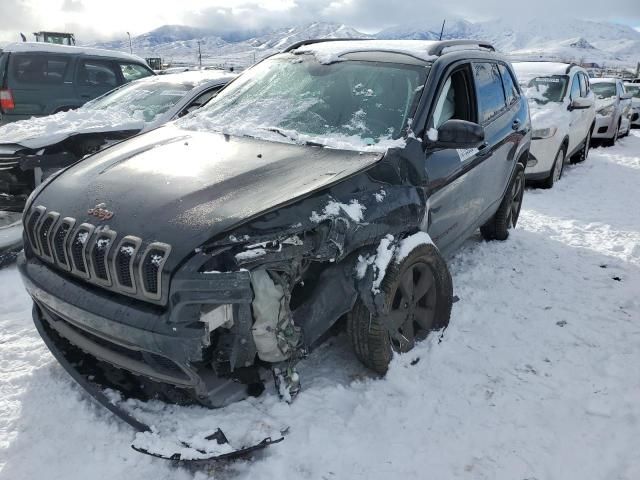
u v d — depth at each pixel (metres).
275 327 2.34
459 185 3.55
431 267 3.06
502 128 4.39
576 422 2.64
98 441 2.39
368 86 3.40
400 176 2.87
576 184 8.49
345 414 2.59
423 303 3.17
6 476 2.21
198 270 2.05
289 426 2.44
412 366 2.96
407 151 2.96
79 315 2.26
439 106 3.38
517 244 5.26
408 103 3.25
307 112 3.35
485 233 5.31
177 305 2.05
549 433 2.55
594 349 3.31
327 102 3.38
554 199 7.46
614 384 2.94
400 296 2.91
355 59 3.65
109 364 2.59
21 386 2.79
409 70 3.44
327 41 4.18
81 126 5.21
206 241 2.10
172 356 2.06
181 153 2.89
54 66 8.34
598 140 13.23
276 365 2.48
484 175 4.05
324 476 2.24
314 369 2.93
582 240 5.53
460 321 3.57
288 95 3.54
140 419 2.32
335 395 2.70
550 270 4.60
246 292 2.09
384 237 2.67
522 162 5.29
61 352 2.61
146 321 2.08
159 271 2.06
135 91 6.40
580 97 9.27
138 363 2.27
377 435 2.47
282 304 2.34
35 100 8.18
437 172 3.18
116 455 2.31
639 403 2.78
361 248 2.62
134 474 2.22
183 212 2.25
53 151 4.92
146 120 5.76
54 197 2.64
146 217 2.25
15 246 4.51
